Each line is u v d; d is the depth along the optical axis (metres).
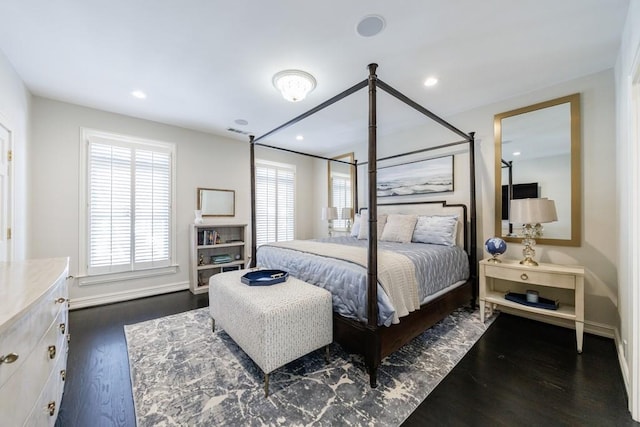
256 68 2.36
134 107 3.23
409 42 2.00
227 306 2.11
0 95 2.08
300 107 3.23
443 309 2.48
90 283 3.24
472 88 2.73
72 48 2.07
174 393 1.65
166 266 3.81
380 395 1.62
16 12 1.67
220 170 4.41
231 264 4.27
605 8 1.65
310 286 2.09
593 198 2.44
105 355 2.10
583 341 2.29
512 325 2.62
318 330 1.88
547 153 2.69
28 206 2.75
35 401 1.00
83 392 1.65
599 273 2.40
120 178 3.44
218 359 2.04
